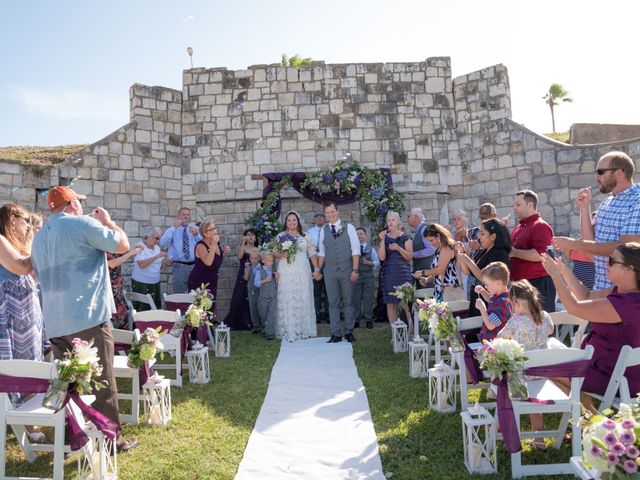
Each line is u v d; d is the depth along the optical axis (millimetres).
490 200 11148
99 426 3574
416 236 8656
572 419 3609
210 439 4527
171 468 3988
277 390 5844
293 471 3941
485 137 11250
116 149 10883
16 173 9727
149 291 9086
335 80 11766
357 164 11062
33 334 4668
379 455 4148
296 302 8508
